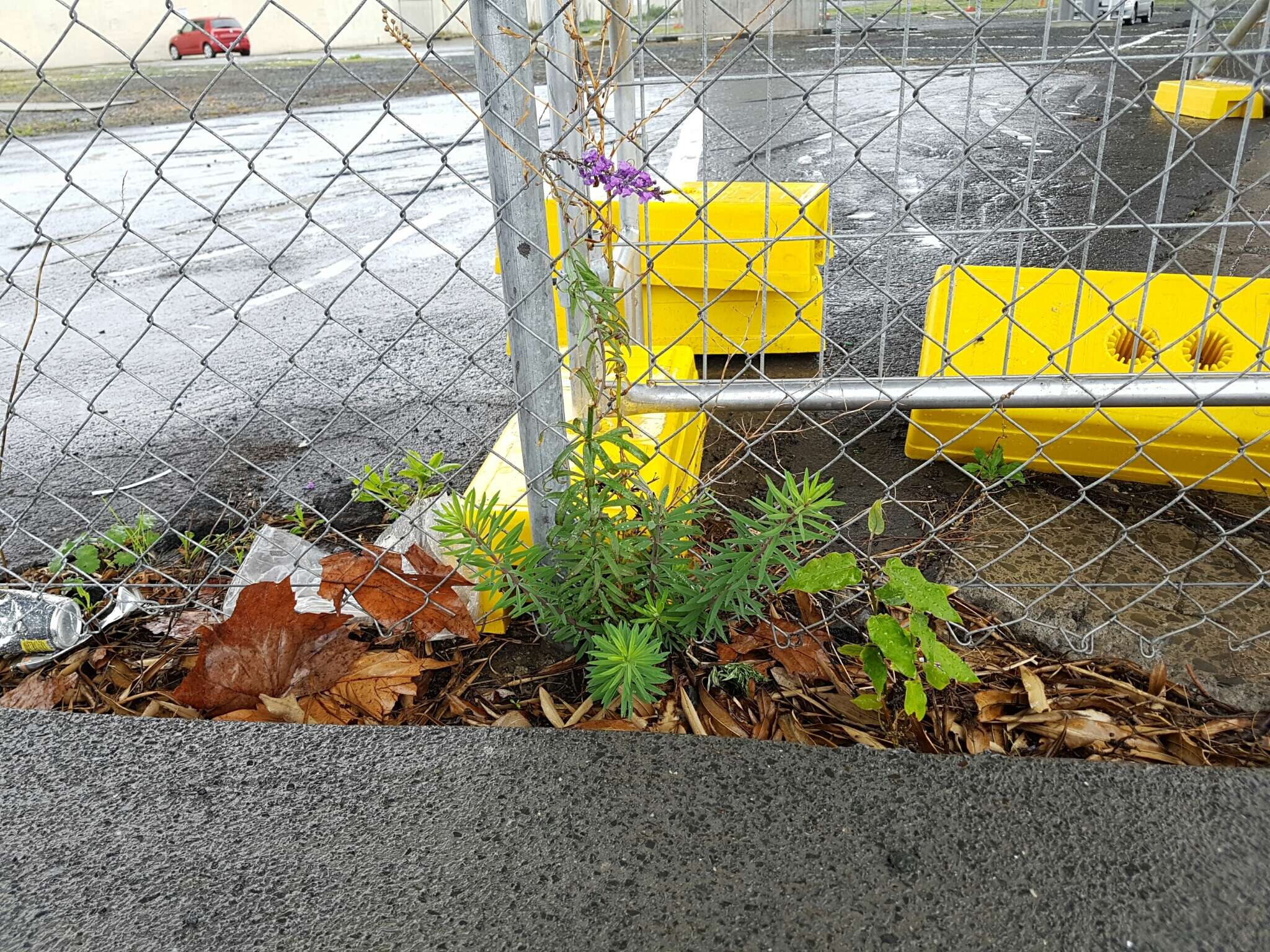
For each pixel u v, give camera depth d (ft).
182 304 16.69
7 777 5.35
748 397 6.45
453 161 29.48
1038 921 4.23
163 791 5.20
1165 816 4.72
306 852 4.78
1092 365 8.61
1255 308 8.55
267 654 6.10
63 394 12.73
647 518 5.67
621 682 5.34
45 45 86.33
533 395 5.69
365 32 96.32
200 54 89.15
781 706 5.76
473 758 5.30
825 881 4.46
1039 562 7.18
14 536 8.71
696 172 15.06
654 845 4.69
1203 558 7.10
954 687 5.84
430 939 4.29
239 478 9.66
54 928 4.45
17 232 23.70
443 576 6.28
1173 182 20.29
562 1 5.22
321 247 20.16
